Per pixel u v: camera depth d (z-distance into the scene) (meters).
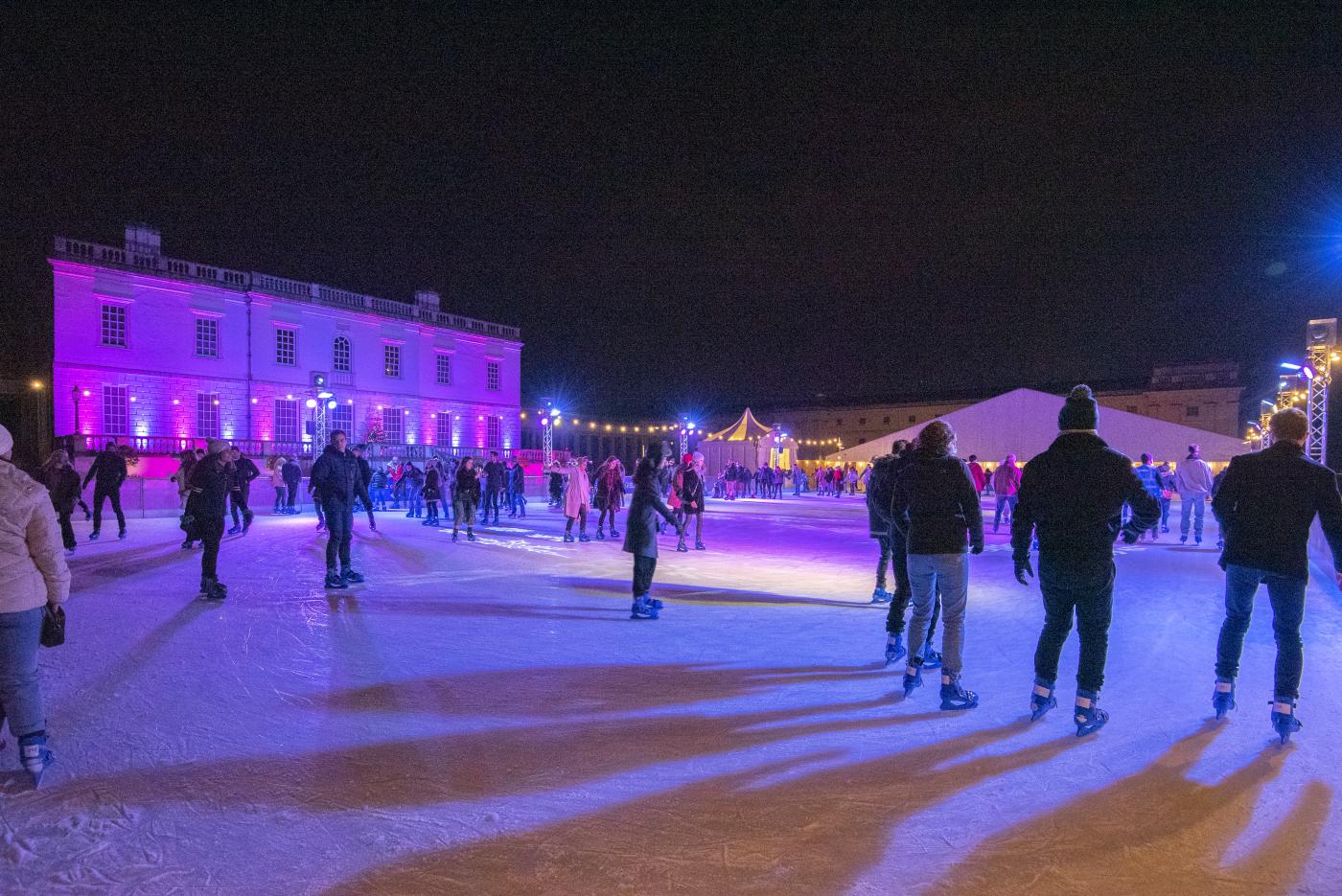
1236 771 3.55
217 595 7.79
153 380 34.72
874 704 4.55
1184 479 14.63
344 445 8.72
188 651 5.66
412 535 15.42
